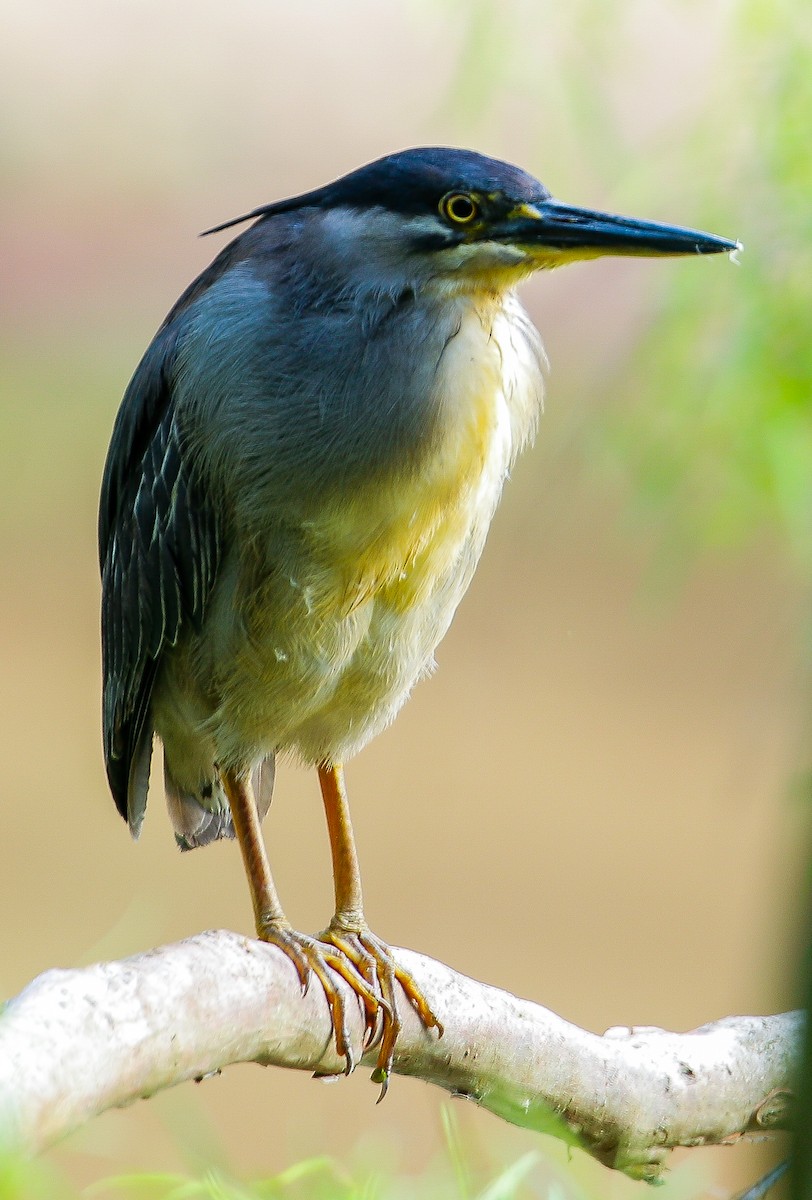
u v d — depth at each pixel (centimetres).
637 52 454
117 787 450
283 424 439
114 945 438
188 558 443
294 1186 432
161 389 444
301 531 440
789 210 452
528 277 442
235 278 441
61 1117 420
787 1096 436
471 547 444
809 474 452
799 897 420
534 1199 435
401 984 434
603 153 453
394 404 439
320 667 442
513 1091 434
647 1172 436
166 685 446
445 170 439
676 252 439
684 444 454
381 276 440
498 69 453
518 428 445
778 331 452
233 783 443
